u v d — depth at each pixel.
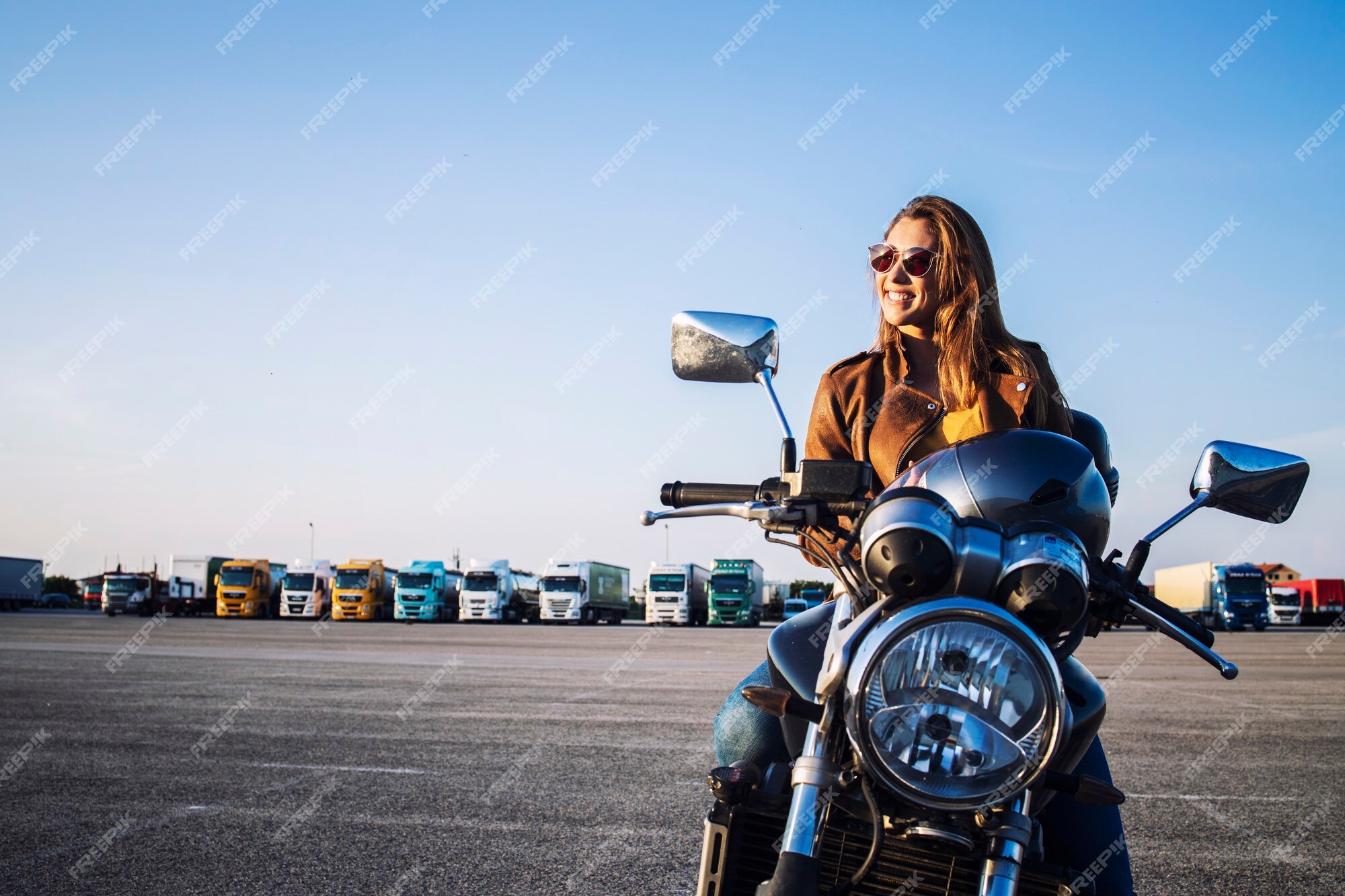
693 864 4.44
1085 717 1.60
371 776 6.32
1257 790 6.23
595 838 4.89
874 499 1.63
